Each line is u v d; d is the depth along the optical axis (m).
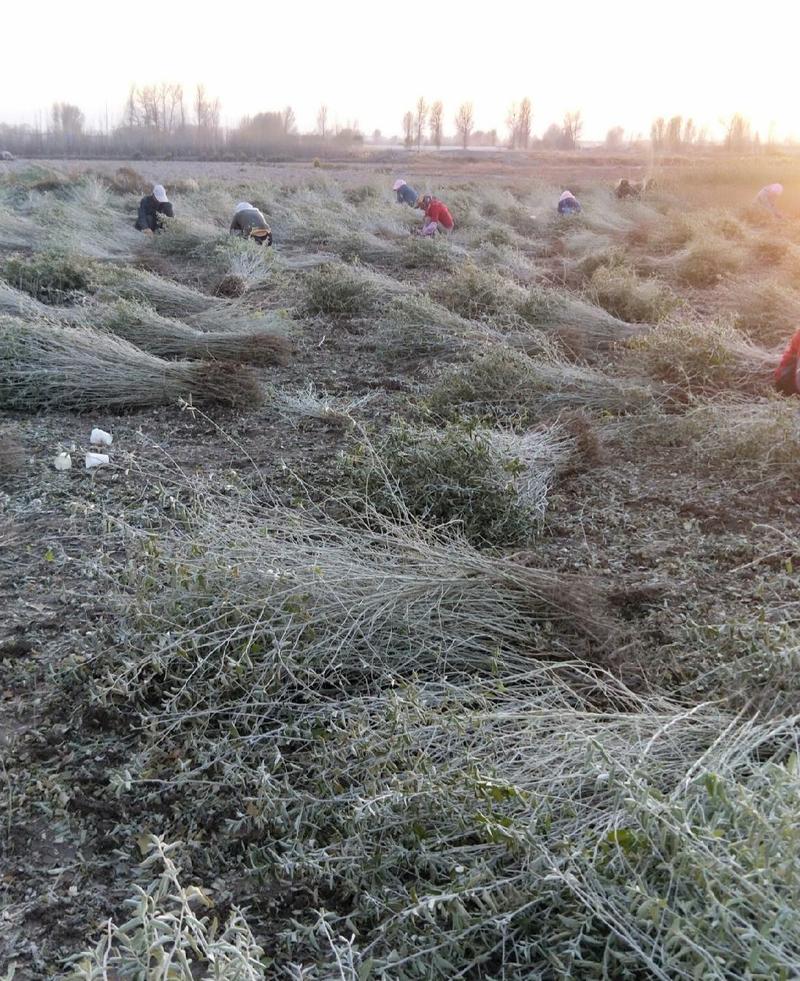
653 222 17.50
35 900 2.46
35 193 20.48
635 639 3.42
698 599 3.85
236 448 5.88
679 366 6.87
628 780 2.23
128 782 2.65
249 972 1.84
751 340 8.35
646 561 4.26
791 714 2.65
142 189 23.50
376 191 23.45
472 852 2.35
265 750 2.88
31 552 4.37
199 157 57.81
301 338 8.95
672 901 2.04
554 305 8.95
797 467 5.18
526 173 37.53
